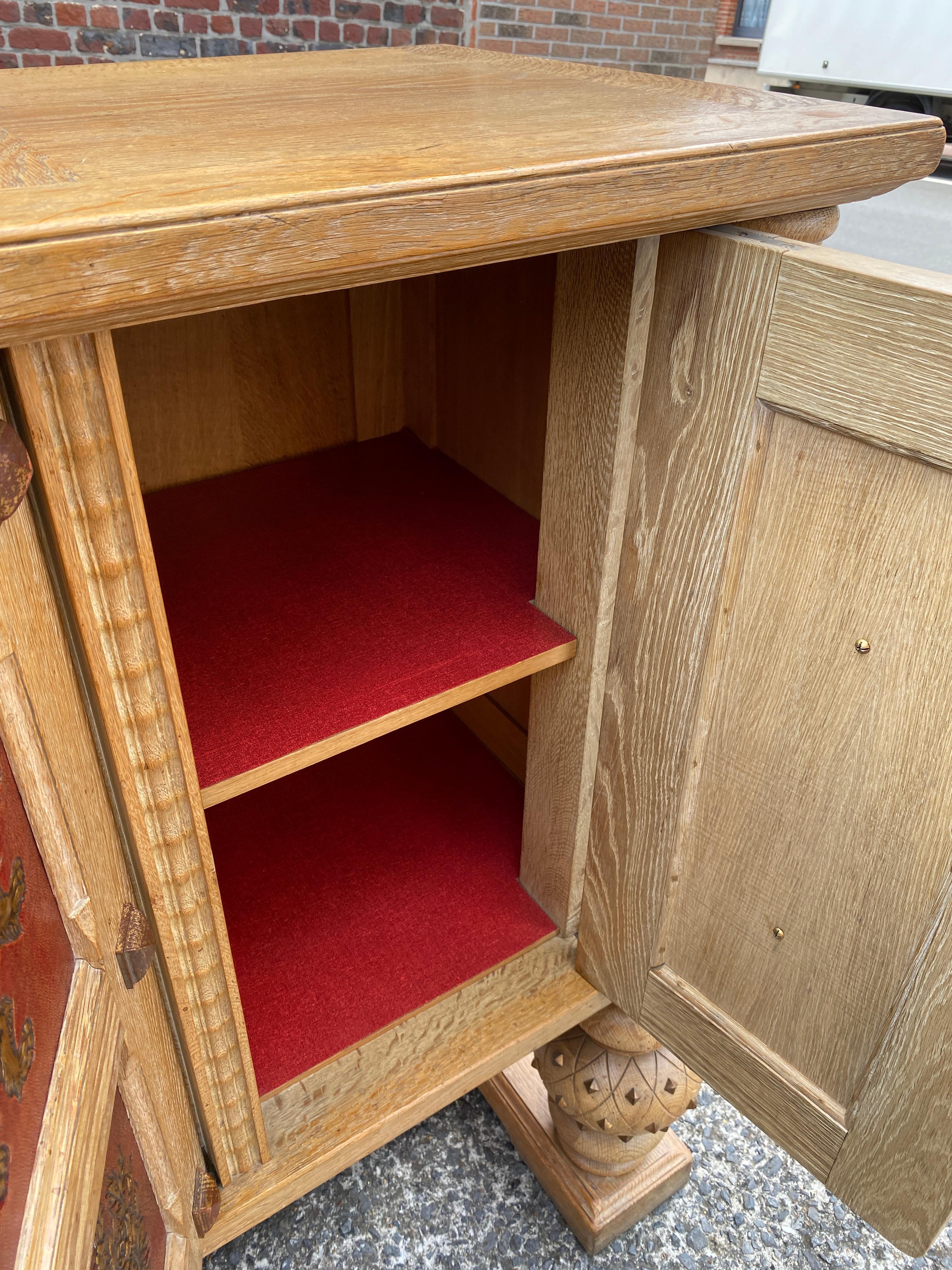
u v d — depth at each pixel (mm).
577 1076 1138
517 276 844
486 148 463
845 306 479
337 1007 876
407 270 413
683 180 476
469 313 938
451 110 581
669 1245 1303
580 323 632
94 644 453
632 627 707
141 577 458
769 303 517
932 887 555
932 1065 591
